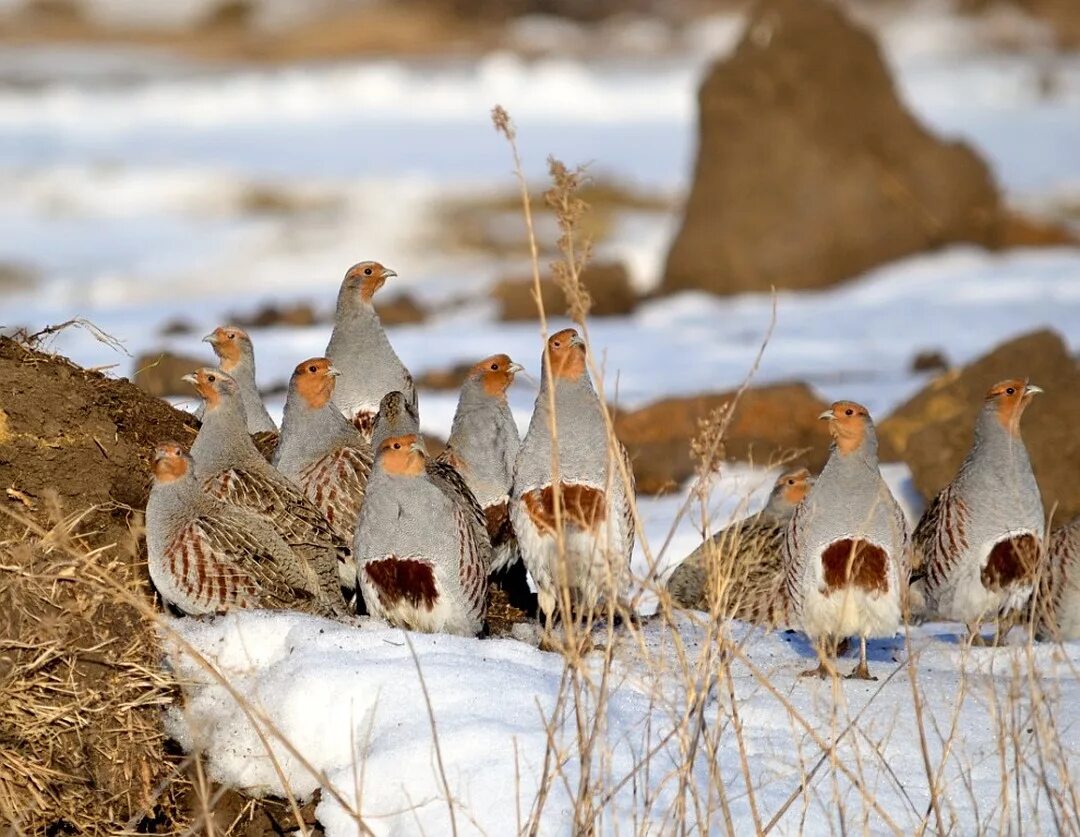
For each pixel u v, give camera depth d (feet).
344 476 36.17
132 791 29.12
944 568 35.63
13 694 28.68
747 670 31.63
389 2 431.02
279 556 32.07
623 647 30.35
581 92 298.35
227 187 187.83
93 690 29.27
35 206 179.01
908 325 98.07
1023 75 317.42
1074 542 35.96
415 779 25.49
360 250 159.74
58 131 246.47
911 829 24.61
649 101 290.15
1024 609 36.60
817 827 24.61
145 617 30.27
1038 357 56.49
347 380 42.55
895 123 130.00
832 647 31.96
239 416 34.01
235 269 148.87
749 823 24.62
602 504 32.63
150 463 33.47
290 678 28.43
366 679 28.02
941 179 129.80
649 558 25.40
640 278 148.05
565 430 32.63
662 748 26.61
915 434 52.11
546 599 33.01
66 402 32.96
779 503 38.40
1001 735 24.43
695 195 127.95
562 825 24.26
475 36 418.31
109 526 32.30
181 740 29.45
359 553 32.01
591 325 104.22
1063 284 114.01
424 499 31.40
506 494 38.29
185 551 30.66
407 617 31.78
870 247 126.52
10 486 31.58
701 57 390.21
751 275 124.57
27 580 29.68
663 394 70.74
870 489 30.89
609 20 433.89
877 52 130.52
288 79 313.53
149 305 114.01
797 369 79.92
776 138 126.31
